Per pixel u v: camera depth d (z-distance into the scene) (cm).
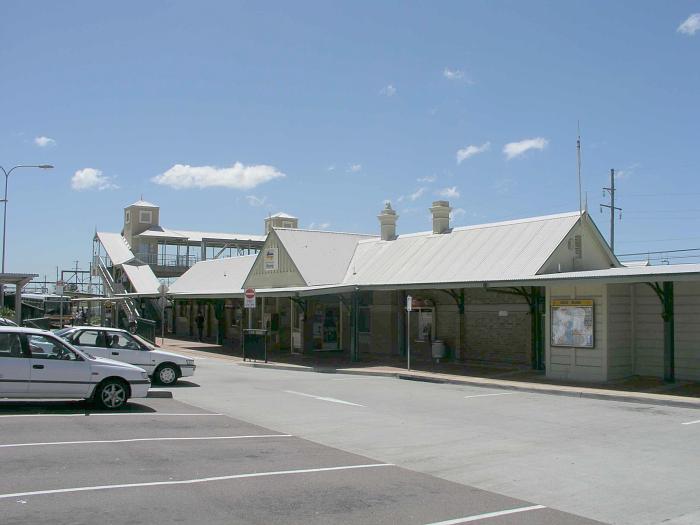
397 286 2562
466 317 2688
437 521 703
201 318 4291
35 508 697
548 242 2414
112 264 5738
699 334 2000
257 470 911
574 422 1403
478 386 2053
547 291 2197
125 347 1898
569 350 2125
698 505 791
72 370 1324
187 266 6134
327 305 3250
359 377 2327
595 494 836
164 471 880
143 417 1330
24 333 1302
